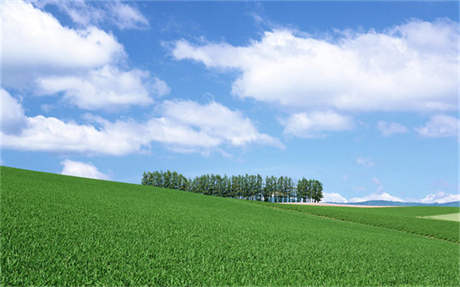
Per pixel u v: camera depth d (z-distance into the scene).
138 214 18.45
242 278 7.69
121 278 6.77
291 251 12.09
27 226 10.96
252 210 34.31
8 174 35.28
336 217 39.72
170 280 7.03
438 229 33.50
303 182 115.69
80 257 7.95
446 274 10.89
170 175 110.56
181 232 13.84
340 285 7.95
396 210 66.06
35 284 5.97
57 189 27.72
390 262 12.04
